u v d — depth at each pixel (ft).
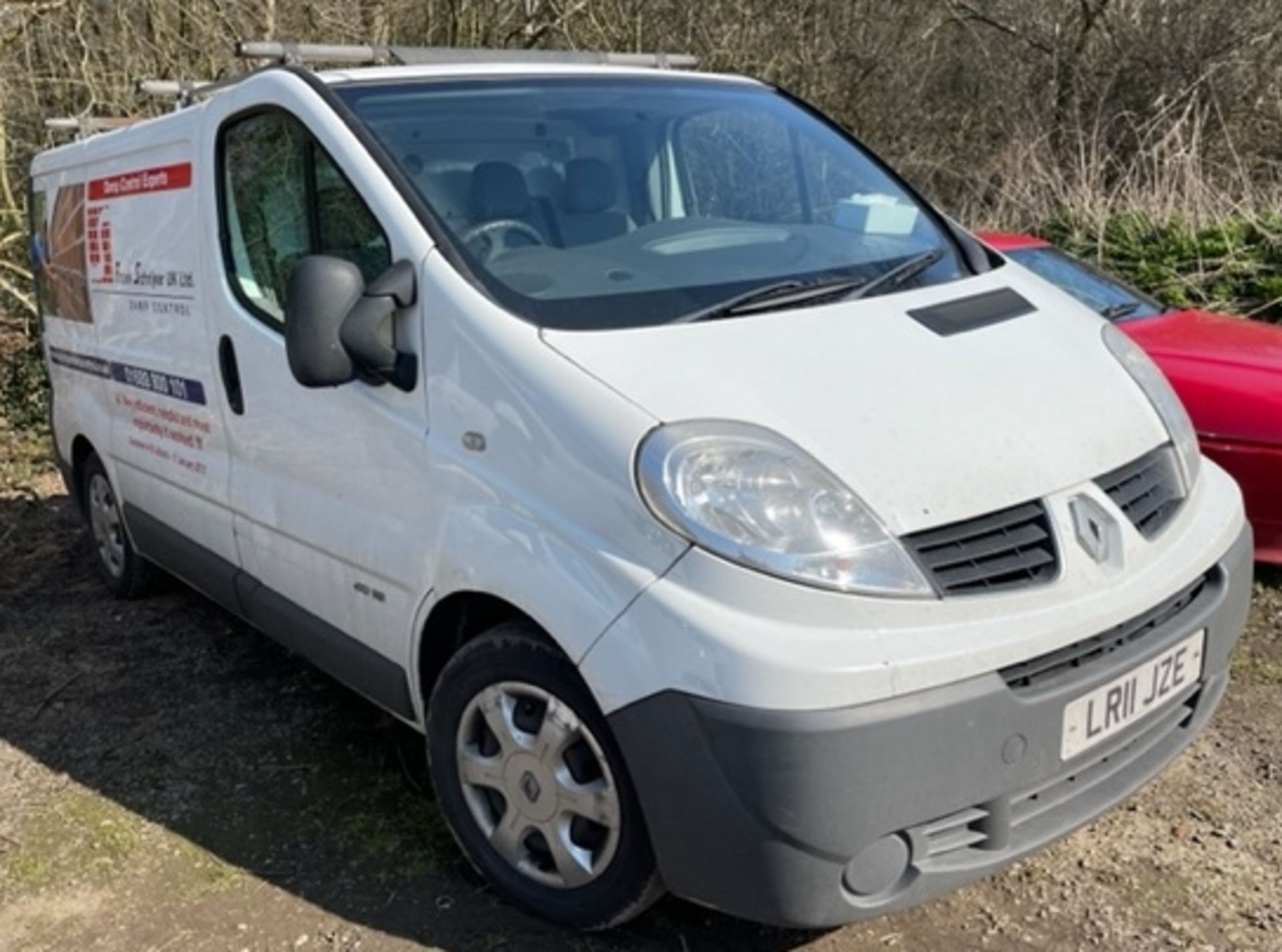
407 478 9.68
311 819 11.02
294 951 9.26
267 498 11.63
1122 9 42.47
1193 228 28.86
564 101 11.47
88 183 15.49
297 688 13.82
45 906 10.02
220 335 12.14
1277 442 14.75
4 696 14.03
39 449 25.18
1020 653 7.74
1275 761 11.34
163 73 32.81
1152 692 8.62
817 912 7.61
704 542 7.64
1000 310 9.97
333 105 10.64
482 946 9.17
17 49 31.60
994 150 42.70
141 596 16.88
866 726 7.29
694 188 11.39
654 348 8.59
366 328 9.34
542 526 8.46
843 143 12.72
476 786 9.52
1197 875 9.70
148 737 12.81
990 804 7.89
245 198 11.73
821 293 9.68
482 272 9.38
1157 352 16.07
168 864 10.47
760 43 42.14
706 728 7.47
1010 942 9.00
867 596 7.53
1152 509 9.05
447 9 35.42
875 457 7.95
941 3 44.45
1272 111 39.01
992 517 8.06
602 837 8.73
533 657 8.68
